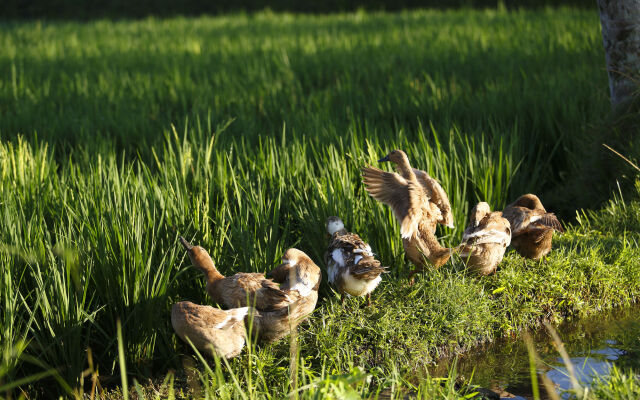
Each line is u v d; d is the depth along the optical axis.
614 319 6.84
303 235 7.48
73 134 11.45
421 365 6.01
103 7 42.72
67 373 5.82
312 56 18.23
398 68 15.95
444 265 7.00
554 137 10.45
